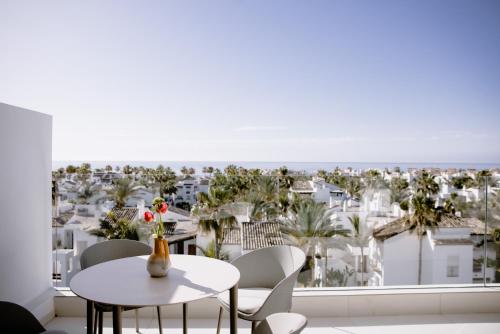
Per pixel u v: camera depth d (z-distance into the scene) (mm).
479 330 3215
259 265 2789
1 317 1961
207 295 1808
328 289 3568
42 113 3371
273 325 1688
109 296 1784
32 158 3213
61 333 1950
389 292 3535
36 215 3275
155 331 3156
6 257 2863
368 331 3201
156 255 2092
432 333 3158
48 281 3494
